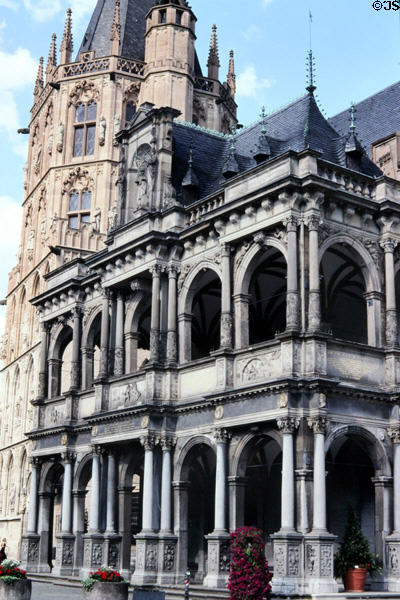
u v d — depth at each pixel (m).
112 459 42.44
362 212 35.94
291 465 31.53
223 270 36.97
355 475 38.38
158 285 40.56
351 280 39.62
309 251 33.66
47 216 70.31
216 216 37.22
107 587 28.73
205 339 46.25
